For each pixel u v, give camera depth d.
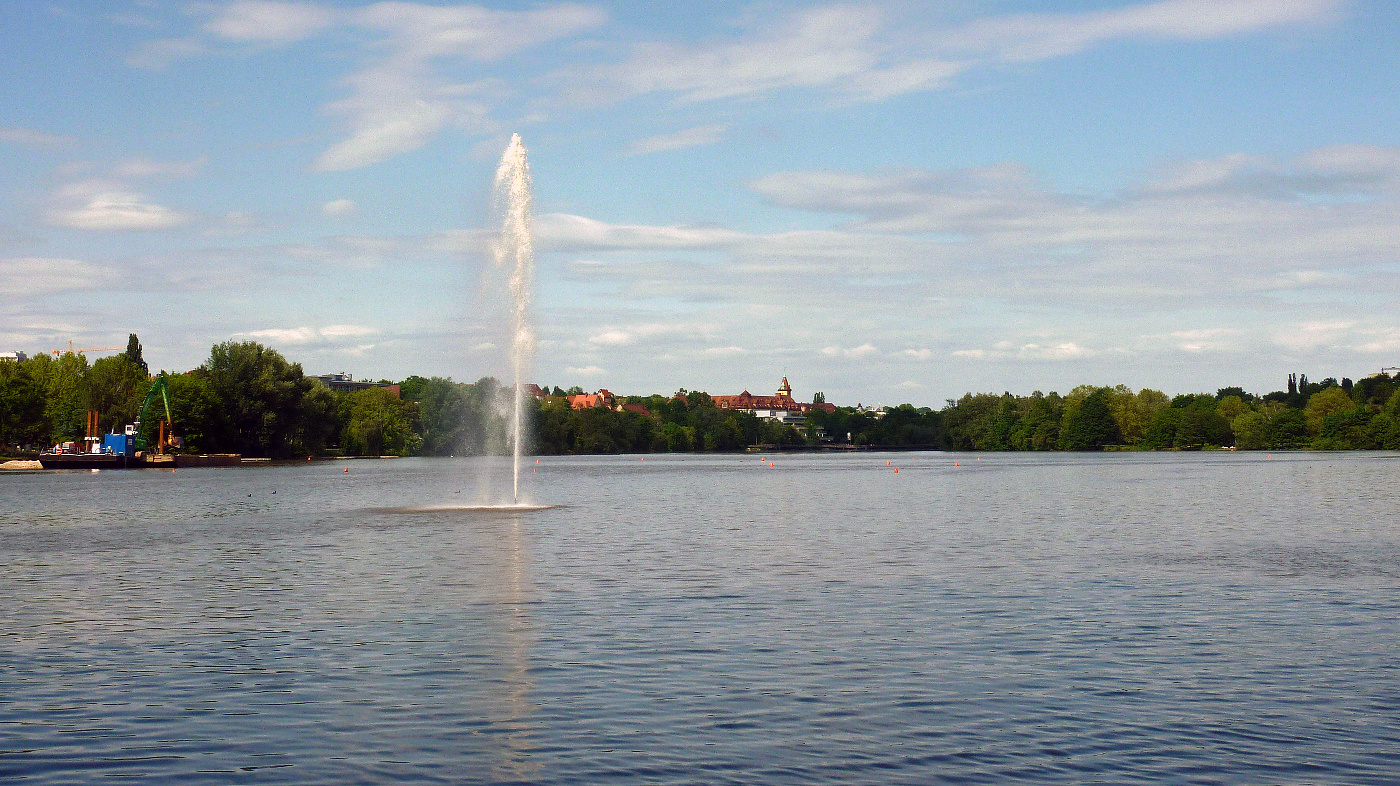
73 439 188.75
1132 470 148.38
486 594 33.53
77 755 17.42
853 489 104.75
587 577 37.59
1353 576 37.31
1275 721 19.14
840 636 26.44
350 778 16.33
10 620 29.36
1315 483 105.88
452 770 16.67
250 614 30.08
